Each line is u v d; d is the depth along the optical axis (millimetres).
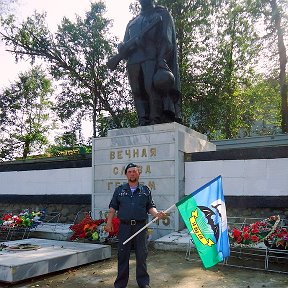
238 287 4742
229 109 21812
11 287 4945
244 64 22875
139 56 9625
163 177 8781
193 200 5055
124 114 23750
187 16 20516
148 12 9922
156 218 4582
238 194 8219
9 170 12336
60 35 23469
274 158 7945
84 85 24203
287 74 21578
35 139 31562
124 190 4727
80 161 10727
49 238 9211
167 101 9664
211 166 8609
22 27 23547
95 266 6137
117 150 9594
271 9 20656
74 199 10688
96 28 23172
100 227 8195
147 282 4609
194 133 9930
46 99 32219
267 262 5633
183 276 5320
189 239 6996
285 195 7723
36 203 11539
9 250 6242
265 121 26719
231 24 21750
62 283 5121
